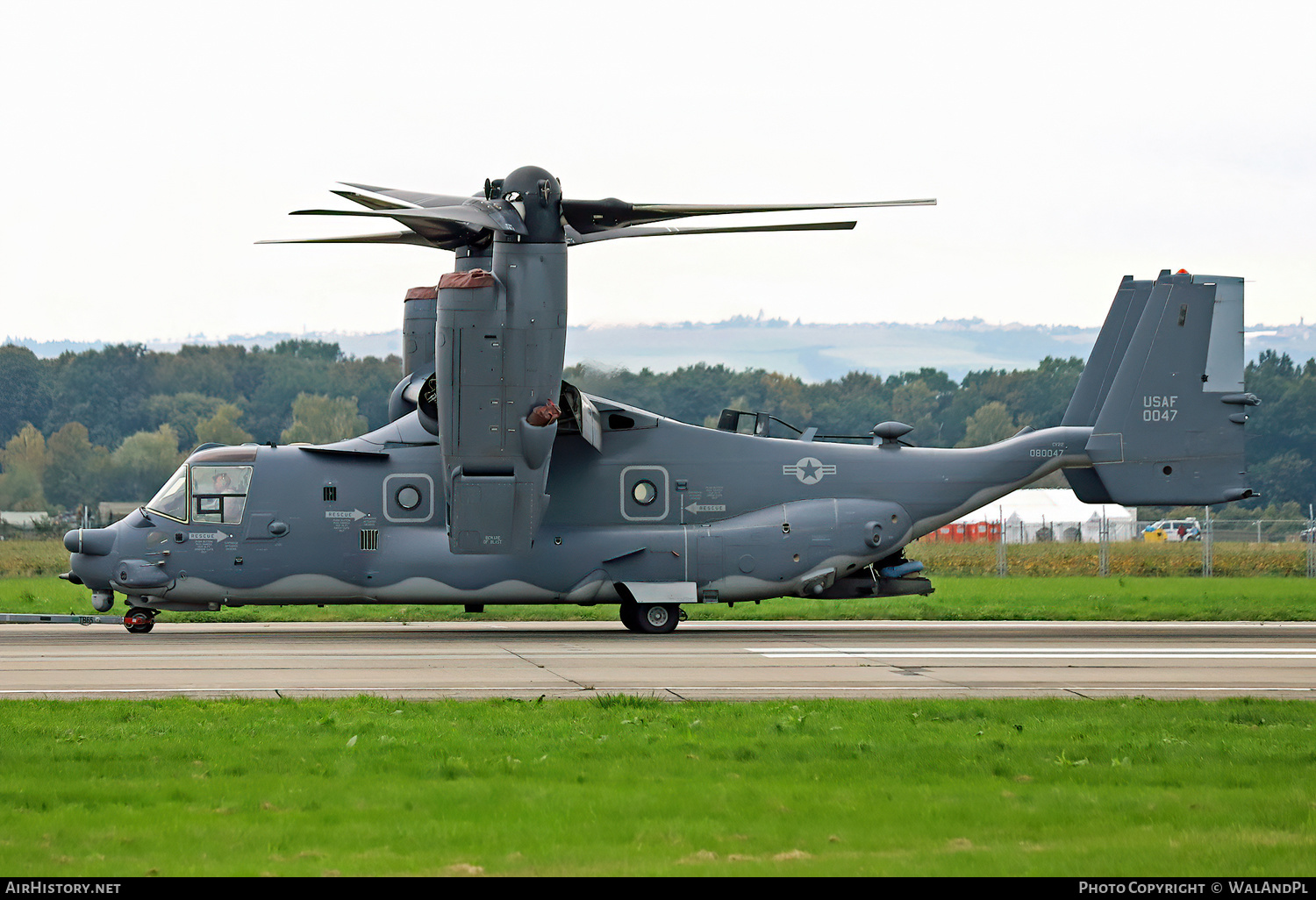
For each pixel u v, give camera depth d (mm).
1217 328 90500
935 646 73625
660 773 35312
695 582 84938
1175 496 89562
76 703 47469
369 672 58969
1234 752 38344
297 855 26672
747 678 57312
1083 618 99250
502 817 30047
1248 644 76250
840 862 26188
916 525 88688
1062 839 28234
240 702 47938
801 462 88062
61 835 28172
